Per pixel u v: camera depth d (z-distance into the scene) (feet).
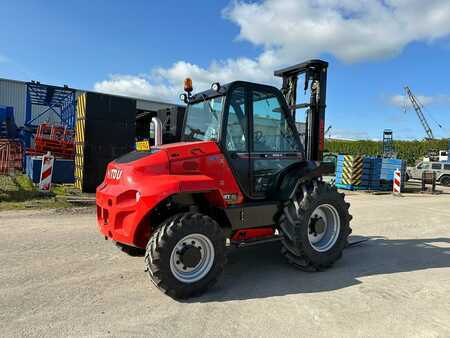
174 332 10.21
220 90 14.65
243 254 17.92
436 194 58.44
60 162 42.96
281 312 11.64
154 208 12.86
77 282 13.61
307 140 17.95
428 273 15.88
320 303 12.39
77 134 40.65
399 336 10.34
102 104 38.99
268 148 15.67
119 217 12.71
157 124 15.94
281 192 15.42
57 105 65.00
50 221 23.66
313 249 15.24
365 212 33.40
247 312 11.58
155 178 12.60
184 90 16.61
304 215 14.88
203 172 13.67
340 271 15.85
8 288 12.91
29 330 10.07
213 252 12.89
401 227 26.40
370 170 59.11
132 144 40.75
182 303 12.14
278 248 18.92
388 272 15.89
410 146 134.72
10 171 47.42
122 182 13.01
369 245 20.75
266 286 13.83
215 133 14.71
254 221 14.69
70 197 33.50
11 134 59.41
